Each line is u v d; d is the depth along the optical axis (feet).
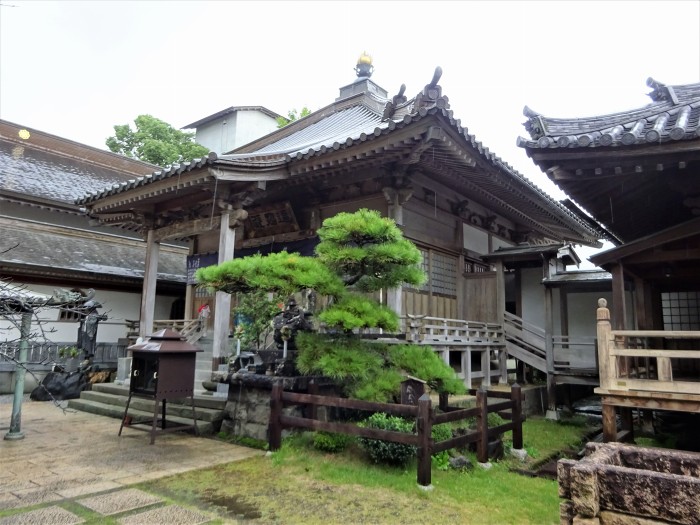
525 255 39.68
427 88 26.16
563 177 19.76
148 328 39.93
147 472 18.67
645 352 18.53
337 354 21.34
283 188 37.17
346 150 30.12
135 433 25.95
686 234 21.35
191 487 16.94
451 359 42.24
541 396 38.93
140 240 62.44
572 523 9.70
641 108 23.56
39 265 43.45
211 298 45.55
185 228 37.70
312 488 16.93
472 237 43.16
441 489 16.93
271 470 18.95
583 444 27.07
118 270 50.96
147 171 75.41
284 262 21.95
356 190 35.76
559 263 43.32
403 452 18.95
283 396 21.50
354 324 20.61
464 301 40.73
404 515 14.67
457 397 30.71
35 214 53.93
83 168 66.39
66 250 50.78
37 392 38.86
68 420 30.07
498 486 17.70
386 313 21.88
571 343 36.96
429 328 30.86
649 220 26.32
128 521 13.80
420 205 36.27
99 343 46.29
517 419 23.30
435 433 20.67
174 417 28.14
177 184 33.50
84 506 14.96
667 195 22.47
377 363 21.68
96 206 41.34
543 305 44.60
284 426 21.39
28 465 19.63
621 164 18.44
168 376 24.13
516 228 51.34
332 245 21.95
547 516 14.97
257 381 23.75
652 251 23.12
